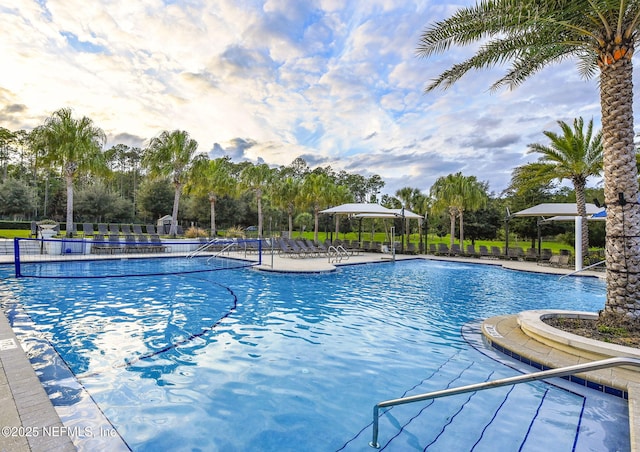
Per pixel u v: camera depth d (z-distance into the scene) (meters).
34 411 2.45
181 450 2.58
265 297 8.03
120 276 10.16
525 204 25.22
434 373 4.07
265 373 3.98
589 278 11.95
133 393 3.41
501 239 31.06
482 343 5.11
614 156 4.99
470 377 3.96
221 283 9.62
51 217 37.72
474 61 6.42
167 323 5.77
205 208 37.22
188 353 4.52
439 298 8.42
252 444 2.70
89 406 3.11
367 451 2.64
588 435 2.89
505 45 6.01
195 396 3.40
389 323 6.13
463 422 3.06
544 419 3.12
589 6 4.75
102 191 34.31
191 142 21.28
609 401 3.43
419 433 2.88
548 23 5.15
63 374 3.77
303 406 3.28
